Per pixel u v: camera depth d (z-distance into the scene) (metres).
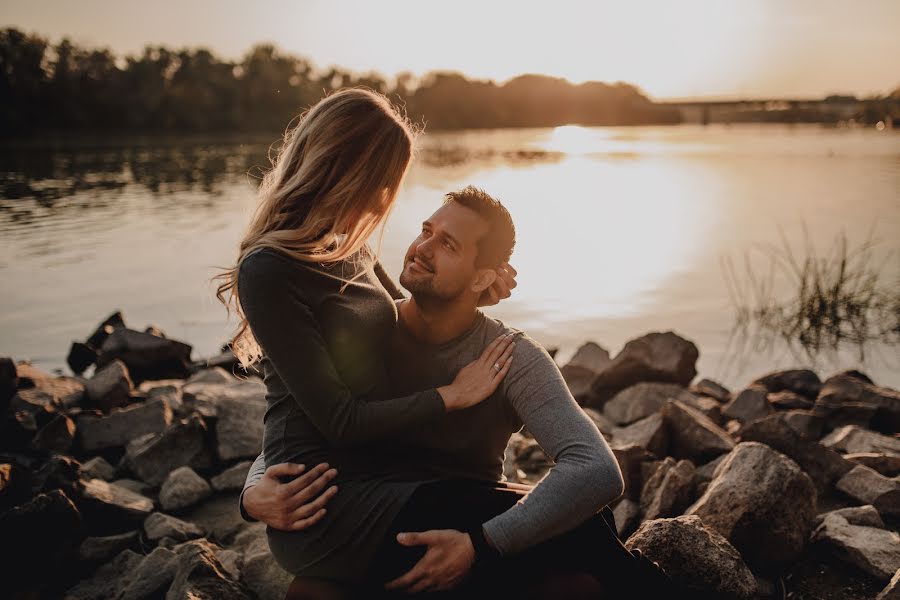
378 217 2.13
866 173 26.81
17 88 80.69
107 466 3.74
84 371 6.98
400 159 2.08
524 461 4.03
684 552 2.39
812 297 8.59
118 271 11.66
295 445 2.02
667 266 11.53
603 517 2.05
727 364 7.08
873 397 4.77
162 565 2.71
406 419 1.97
